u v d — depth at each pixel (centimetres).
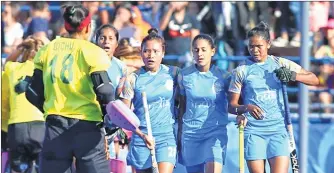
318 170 2575
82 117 1741
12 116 2344
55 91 1748
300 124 2170
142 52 2041
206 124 2072
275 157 2034
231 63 2927
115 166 2031
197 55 2055
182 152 2109
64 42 1764
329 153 2584
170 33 2947
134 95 2041
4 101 2389
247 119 2044
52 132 1748
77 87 1739
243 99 2058
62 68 1745
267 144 2042
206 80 2070
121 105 1741
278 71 1994
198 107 2077
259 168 2041
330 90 2823
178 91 2092
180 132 2114
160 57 2044
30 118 2334
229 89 2042
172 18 2947
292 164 2044
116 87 2134
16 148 2341
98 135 1755
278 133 2039
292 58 2847
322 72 2895
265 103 2033
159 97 2034
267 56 2050
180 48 2941
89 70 1731
